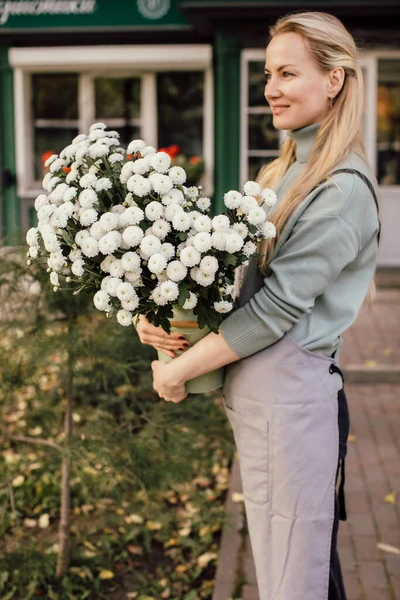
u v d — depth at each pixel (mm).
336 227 1854
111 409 3246
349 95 1972
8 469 3980
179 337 2029
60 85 9672
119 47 9211
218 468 4250
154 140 9664
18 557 3104
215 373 2078
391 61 9078
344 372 5719
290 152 2213
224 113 9102
